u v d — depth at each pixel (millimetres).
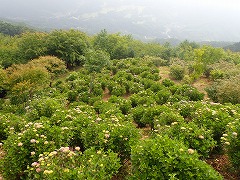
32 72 19844
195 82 23125
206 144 6340
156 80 23672
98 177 5117
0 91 25016
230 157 6246
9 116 11109
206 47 28781
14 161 6121
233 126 6246
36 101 13758
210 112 8047
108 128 7223
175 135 6695
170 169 4828
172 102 14336
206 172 4809
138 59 34594
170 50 49688
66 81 24922
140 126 11602
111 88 20625
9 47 40375
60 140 6812
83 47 40406
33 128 6617
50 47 38500
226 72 21953
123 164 6828
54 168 5059
